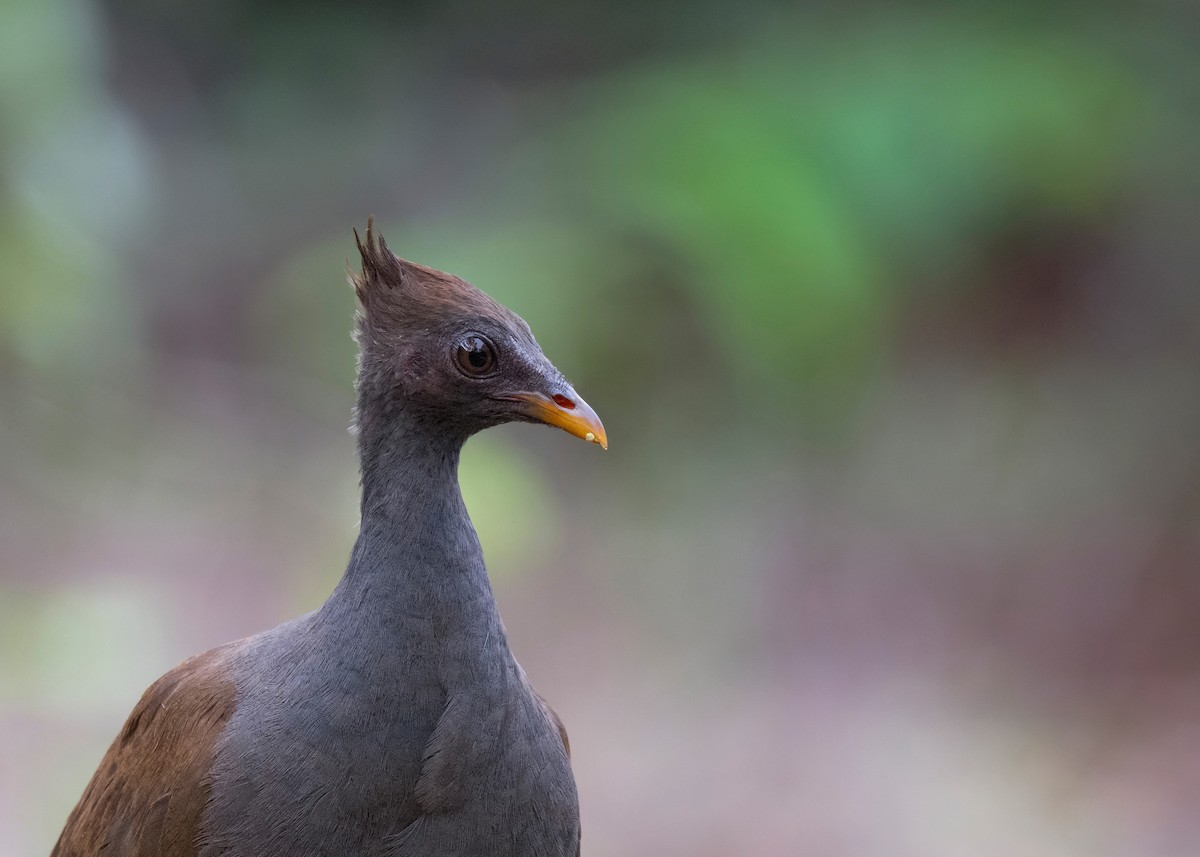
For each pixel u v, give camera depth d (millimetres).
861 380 14516
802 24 13961
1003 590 15672
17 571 11766
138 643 8492
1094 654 14883
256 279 16766
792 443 15430
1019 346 16875
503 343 6117
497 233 12297
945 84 13234
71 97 9336
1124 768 13359
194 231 17000
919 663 14789
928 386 16766
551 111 16750
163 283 16500
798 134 12711
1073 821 12852
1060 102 13594
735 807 12914
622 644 14586
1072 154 13695
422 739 5766
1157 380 16625
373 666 5754
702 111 12836
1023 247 16328
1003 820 12789
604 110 13867
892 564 15695
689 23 15195
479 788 5828
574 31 17312
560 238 12273
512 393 6117
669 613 14938
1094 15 14711
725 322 12578
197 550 13211
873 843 12586
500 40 17875
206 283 16719
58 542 12188
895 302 14914
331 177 17906
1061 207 14984
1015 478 16469
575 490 15531
